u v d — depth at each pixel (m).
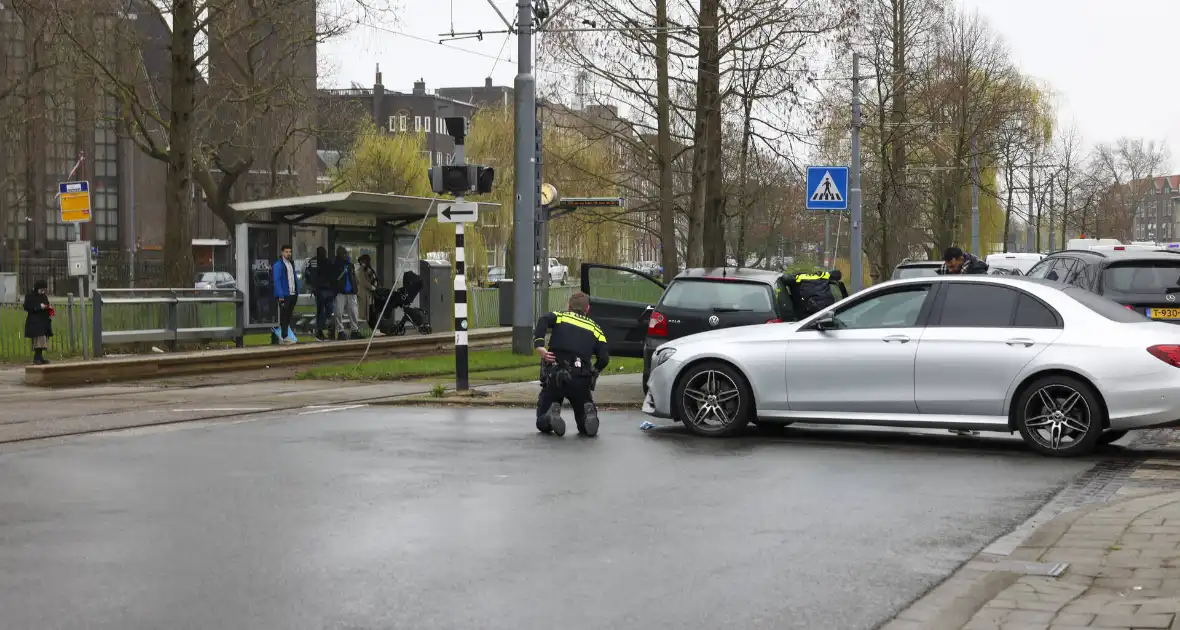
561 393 12.43
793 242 60.78
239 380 20.42
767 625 5.56
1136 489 9.14
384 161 59.25
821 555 6.98
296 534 7.54
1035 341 11.01
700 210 28.36
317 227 26.80
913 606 5.88
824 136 28.58
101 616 5.70
